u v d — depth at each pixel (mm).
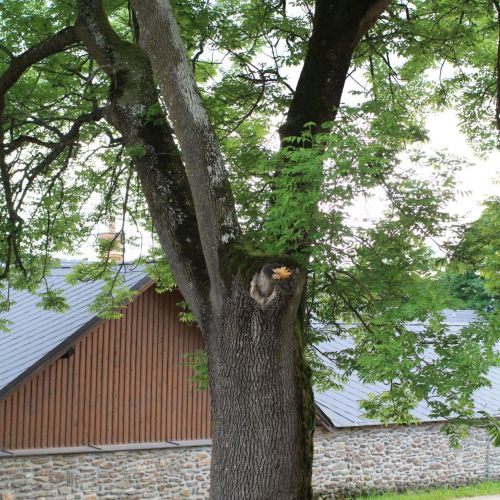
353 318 12352
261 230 8898
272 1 13078
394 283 9570
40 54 10852
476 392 29844
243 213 10750
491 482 28031
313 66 10547
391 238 9688
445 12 13508
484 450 28234
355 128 8836
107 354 21953
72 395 21281
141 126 9438
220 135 12734
